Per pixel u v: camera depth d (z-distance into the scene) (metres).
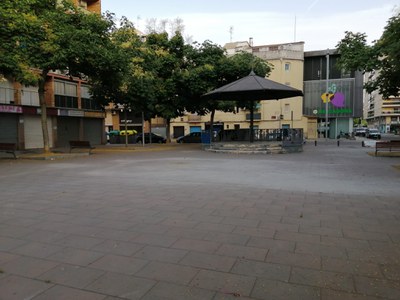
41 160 15.77
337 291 3.00
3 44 13.90
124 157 17.16
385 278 3.24
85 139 30.95
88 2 32.62
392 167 11.99
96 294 2.97
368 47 17.17
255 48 49.38
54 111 26.55
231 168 11.86
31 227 4.98
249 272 3.39
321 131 50.50
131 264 3.61
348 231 4.68
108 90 22.05
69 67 16.70
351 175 10.04
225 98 21.17
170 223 5.11
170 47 26.02
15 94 23.45
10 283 3.20
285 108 46.81
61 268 3.53
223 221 5.20
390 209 5.86
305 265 3.55
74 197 7.05
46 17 14.93
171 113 25.94
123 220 5.30
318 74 48.34
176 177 9.75
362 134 61.69
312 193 7.28
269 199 6.70
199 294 2.96
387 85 17.61
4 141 22.92
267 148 18.81
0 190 7.93
